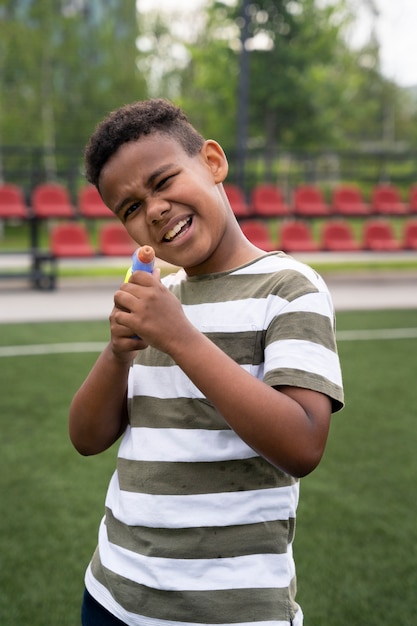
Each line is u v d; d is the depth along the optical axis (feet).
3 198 33.04
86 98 53.62
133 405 4.19
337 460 12.20
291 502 3.97
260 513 3.84
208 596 3.76
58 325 23.03
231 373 3.52
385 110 104.06
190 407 3.95
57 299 28.02
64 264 38.73
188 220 3.90
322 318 3.82
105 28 55.21
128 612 3.92
